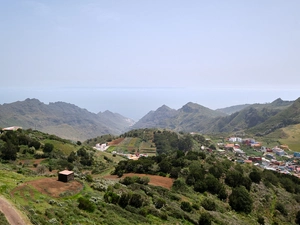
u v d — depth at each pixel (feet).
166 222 115.44
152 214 120.57
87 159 342.44
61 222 80.69
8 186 111.75
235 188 197.16
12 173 155.84
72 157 326.65
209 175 211.41
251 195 206.08
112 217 98.68
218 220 138.82
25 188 112.68
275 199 216.54
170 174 223.10
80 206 99.19
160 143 622.95
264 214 182.50
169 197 161.27
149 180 193.47
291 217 191.52
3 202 85.25
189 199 168.04
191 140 647.97
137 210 116.57
